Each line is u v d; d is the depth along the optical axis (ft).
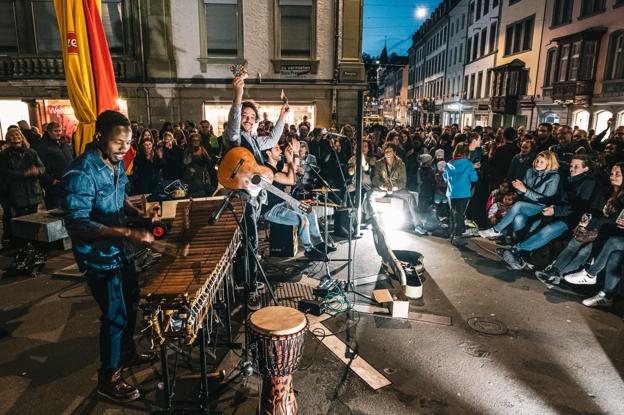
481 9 91.66
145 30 39.55
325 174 23.18
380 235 14.70
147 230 8.31
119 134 7.99
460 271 16.49
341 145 26.76
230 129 11.93
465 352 10.92
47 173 19.83
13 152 18.39
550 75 65.21
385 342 11.37
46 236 17.52
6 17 40.04
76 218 7.66
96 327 12.07
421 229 21.45
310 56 41.86
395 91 228.02
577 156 15.99
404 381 9.74
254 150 12.74
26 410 8.72
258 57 41.11
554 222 16.39
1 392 9.27
